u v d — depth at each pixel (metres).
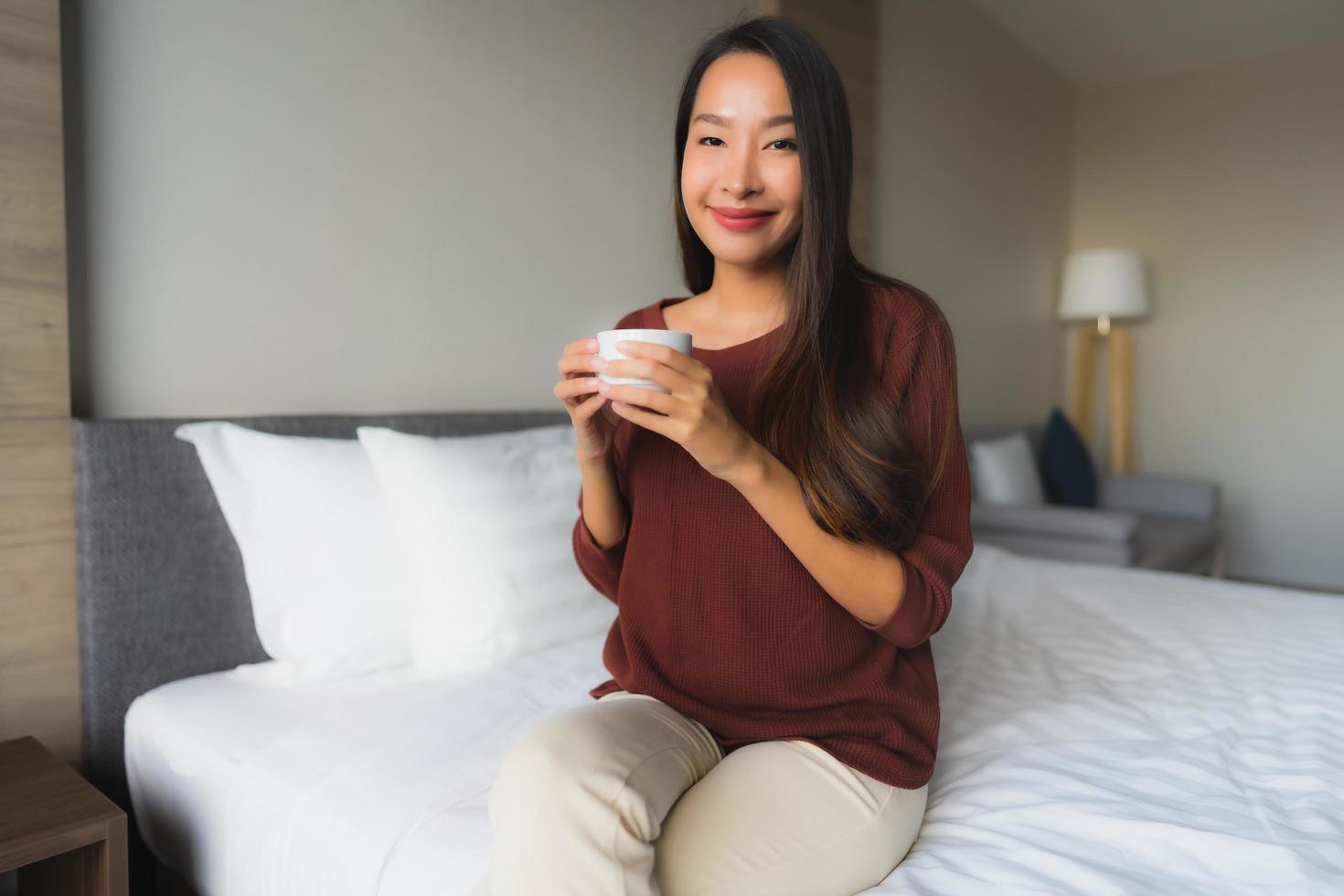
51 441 1.38
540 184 2.23
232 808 1.16
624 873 0.73
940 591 0.91
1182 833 0.93
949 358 0.98
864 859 0.87
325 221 1.78
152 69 1.52
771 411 0.93
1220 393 4.86
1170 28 4.34
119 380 1.50
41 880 1.20
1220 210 4.82
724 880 0.79
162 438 1.47
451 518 1.52
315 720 1.28
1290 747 1.21
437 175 1.99
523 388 2.21
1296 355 4.62
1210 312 4.87
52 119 1.35
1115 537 3.10
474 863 0.91
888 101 3.55
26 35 1.33
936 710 1.01
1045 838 0.95
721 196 0.98
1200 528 3.87
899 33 3.60
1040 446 4.30
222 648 1.54
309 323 1.76
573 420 0.95
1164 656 1.60
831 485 0.88
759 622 0.95
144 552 1.45
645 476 1.01
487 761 1.15
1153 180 5.00
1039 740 1.25
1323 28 4.31
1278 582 4.70
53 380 1.38
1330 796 1.04
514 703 1.34
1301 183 4.58
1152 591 2.09
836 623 0.95
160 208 1.54
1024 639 1.72
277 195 1.70
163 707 1.37
